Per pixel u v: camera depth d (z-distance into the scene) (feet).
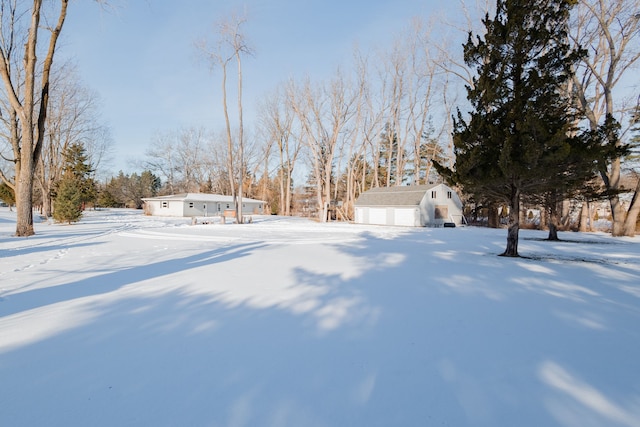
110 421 7.02
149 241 45.78
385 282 20.71
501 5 34.71
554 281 21.54
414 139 124.26
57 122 102.22
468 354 10.54
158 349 10.61
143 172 222.07
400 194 100.32
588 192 40.16
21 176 48.57
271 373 9.12
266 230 69.56
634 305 16.19
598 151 28.45
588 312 15.02
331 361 9.91
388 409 7.57
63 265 26.09
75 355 10.14
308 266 26.53
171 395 8.00
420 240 52.31
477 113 34.50
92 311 14.40
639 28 56.85
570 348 11.10
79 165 129.08
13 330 12.14
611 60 59.47
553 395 8.23
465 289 19.15
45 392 8.10
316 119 113.29
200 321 13.28
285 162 176.65
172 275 22.39
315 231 69.41
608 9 58.95
